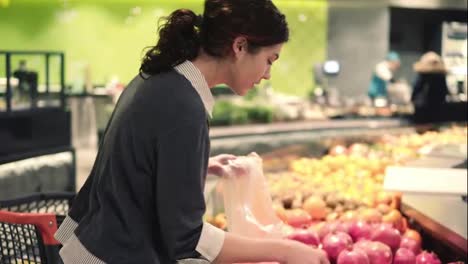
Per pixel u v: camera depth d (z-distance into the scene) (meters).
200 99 1.55
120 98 1.65
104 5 12.64
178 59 1.58
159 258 1.59
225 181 2.06
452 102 6.82
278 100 8.03
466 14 8.17
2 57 5.50
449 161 3.57
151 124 1.51
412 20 11.11
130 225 1.55
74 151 5.18
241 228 2.03
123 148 1.54
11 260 1.82
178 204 1.51
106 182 1.57
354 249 2.30
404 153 4.29
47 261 1.70
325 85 10.69
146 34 12.68
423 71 6.86
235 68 1.61
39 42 12.70
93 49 12.73
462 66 7.18
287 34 1.63
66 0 12.59
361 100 8.46
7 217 1.71
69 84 10.11
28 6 12.61
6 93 4.95
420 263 2.36
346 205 3.01
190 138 1.50
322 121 7.24
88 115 9.05
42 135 5.04
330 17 11.98
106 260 1.55
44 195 2.36
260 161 2.16
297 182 3.43
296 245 1.62
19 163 4.68
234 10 1.55
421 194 2.72
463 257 2.38
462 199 2.72
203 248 1.56
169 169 1.50
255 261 1.61
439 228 2.41
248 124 7.14
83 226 1.61
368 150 4.47
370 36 11.77
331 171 3.96
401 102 8.34
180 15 1.61
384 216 2.85
